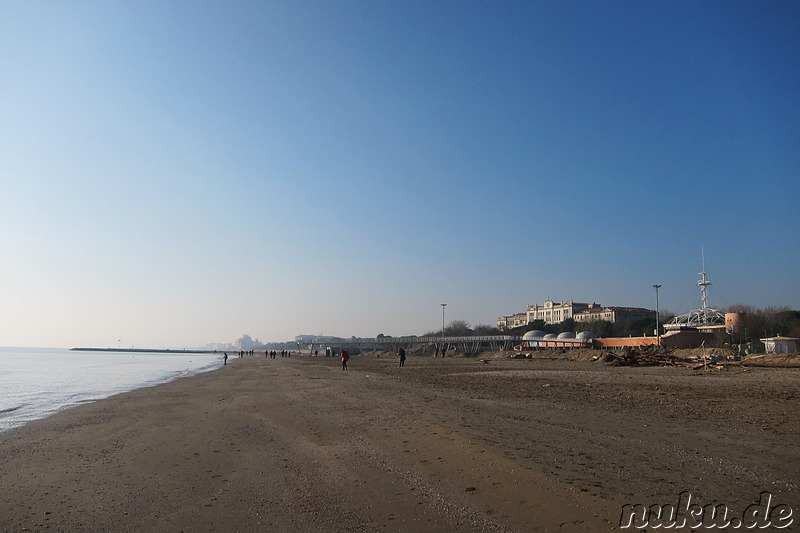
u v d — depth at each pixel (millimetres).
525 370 54406
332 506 8836
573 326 175625
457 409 19609
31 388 43875
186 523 8305
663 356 59438
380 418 17797
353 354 180750
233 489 10172
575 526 7324
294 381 40906
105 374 70438
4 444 16266
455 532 7414
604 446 12492
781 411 19031
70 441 16422
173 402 28094
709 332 95375
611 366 59812
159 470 11977
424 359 114000
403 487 9672
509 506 8297
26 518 8727
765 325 106875
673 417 17500
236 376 55375
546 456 11211
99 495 10016
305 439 15055
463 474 10164
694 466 10633
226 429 17531
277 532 7770
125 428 18938
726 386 30484
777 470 10398
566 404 21328
